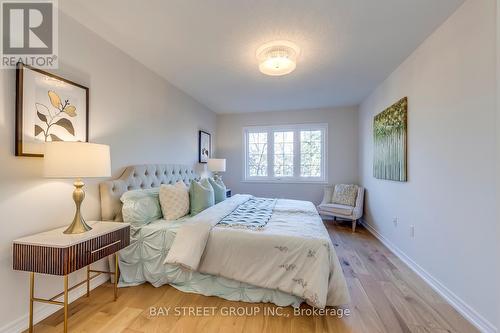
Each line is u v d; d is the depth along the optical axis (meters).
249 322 1.70
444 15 1.92
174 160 3.59
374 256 2.95
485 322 1.59
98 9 1.84
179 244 2.02
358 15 1.91
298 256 1.83
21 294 1.60
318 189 5.03
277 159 5.27
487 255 1.59
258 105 4.76
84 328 1.62
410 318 1.74
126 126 2.57
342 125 4.89
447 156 2.00
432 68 2.21
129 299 1.97
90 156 1.63
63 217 1.89
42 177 1.74
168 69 2.99
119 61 2.46
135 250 2.20
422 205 2.39
